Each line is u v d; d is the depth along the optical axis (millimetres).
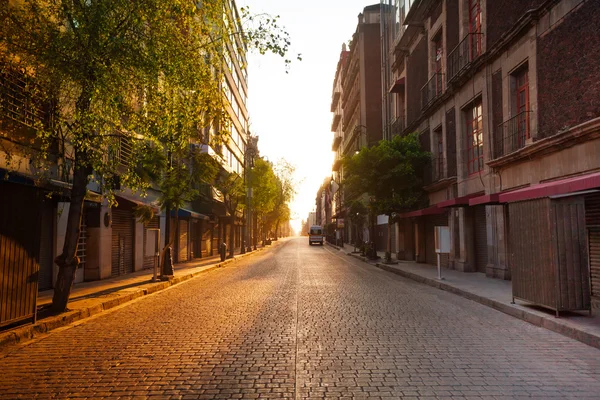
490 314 9156
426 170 24000
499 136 15781
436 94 22422
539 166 12664
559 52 11828
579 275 8039
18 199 7562
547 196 8242
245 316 8922
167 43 8688
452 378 4988
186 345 6594
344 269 21641
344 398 4402
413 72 26656
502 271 15023
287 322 8227
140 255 20547
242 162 50125
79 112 8258
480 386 4727
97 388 4773
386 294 12305
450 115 20625
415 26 24688
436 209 19766
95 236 15883
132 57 8266
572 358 5828
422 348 6320
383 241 41469
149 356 6016
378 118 49312
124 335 7426
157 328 7930
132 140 10031
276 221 82062
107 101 8211
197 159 17281
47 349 6570
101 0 8094
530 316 8336
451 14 20328
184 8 8773
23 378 5168
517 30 13727
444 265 20922
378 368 5371
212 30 9422
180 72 8680
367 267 23484
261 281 15945
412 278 17219
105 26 8086
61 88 8516
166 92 9133
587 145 10383
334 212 88125
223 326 7957
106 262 16531
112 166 10164
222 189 32125
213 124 9992
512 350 6227
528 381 4891
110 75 8102
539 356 5922
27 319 7867
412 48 26750
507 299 10242
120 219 18359
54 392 4676
